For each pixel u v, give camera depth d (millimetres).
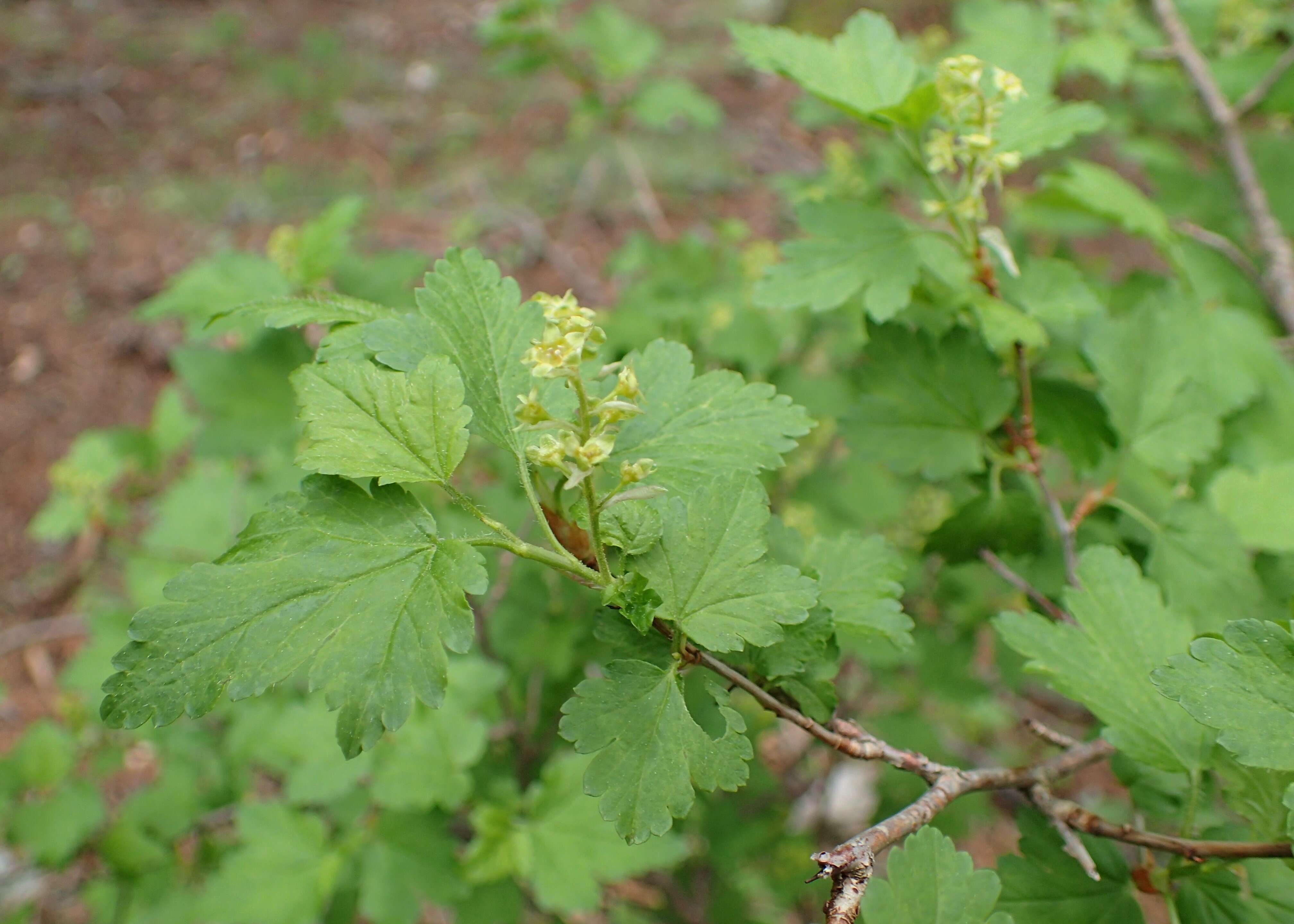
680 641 157
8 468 621
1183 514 222
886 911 153
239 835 319
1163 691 150
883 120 206
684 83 445
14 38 924
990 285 209
